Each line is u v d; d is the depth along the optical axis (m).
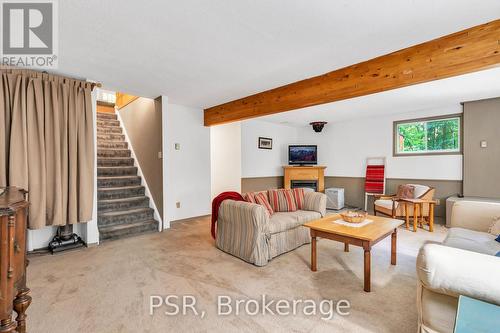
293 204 3.72
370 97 4.18
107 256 3.00
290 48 2.43
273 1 1.73
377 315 1.81
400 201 4.32
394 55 2.51
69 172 3.11
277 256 2.99
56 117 2.99
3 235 1.00
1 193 1.42
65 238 3.23
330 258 2.92
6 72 2.74
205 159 5.11
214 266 2.69
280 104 3.61
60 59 2.69
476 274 1.18
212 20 1.96
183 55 2.59
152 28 2.08
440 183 4.96
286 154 7.17
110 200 4.21
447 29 2.10
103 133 5.51
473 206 2.60
